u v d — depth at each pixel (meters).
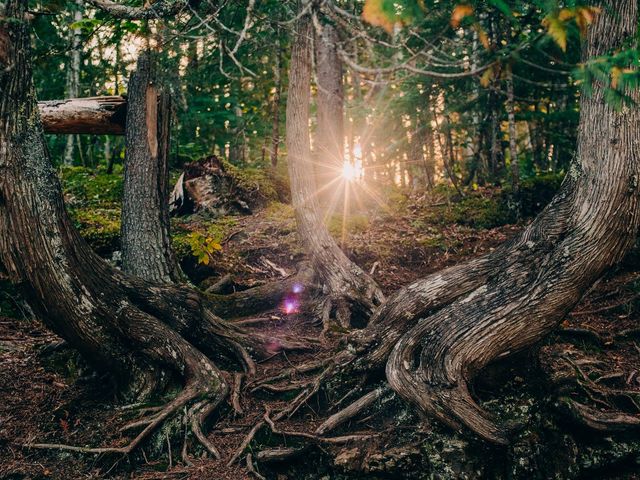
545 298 3.25
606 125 3.18
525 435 3.21
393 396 3.48
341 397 3.63
